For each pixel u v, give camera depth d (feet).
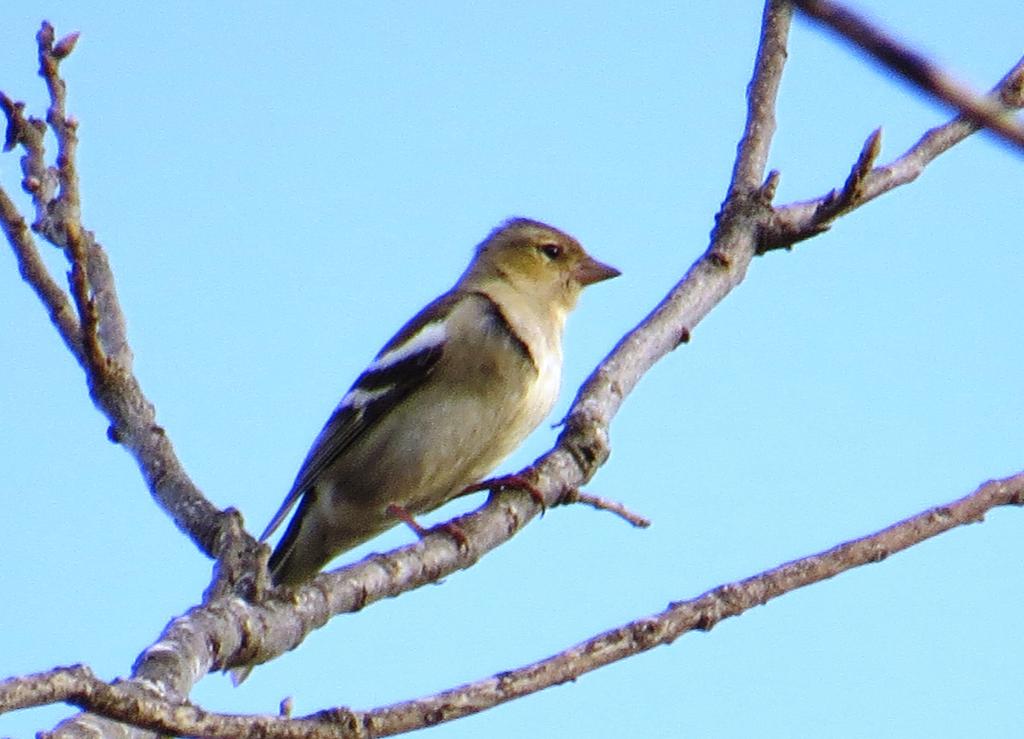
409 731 23.63
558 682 25.61
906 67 9.41
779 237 41.75
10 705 18.48
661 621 27.04
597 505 35.29
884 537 28.94
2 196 32.53
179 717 20.30
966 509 29.66
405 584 30.60
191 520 31.86
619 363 38.55
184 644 24.52
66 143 32.94
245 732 21.12
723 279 40.86
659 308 40.19
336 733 22.47
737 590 27.68
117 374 33.86
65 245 32.22
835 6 9.27
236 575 29.55
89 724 20.85
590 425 36.70
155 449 33.12
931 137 41.96
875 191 40.47
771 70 43.83
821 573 28.43
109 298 34.99
